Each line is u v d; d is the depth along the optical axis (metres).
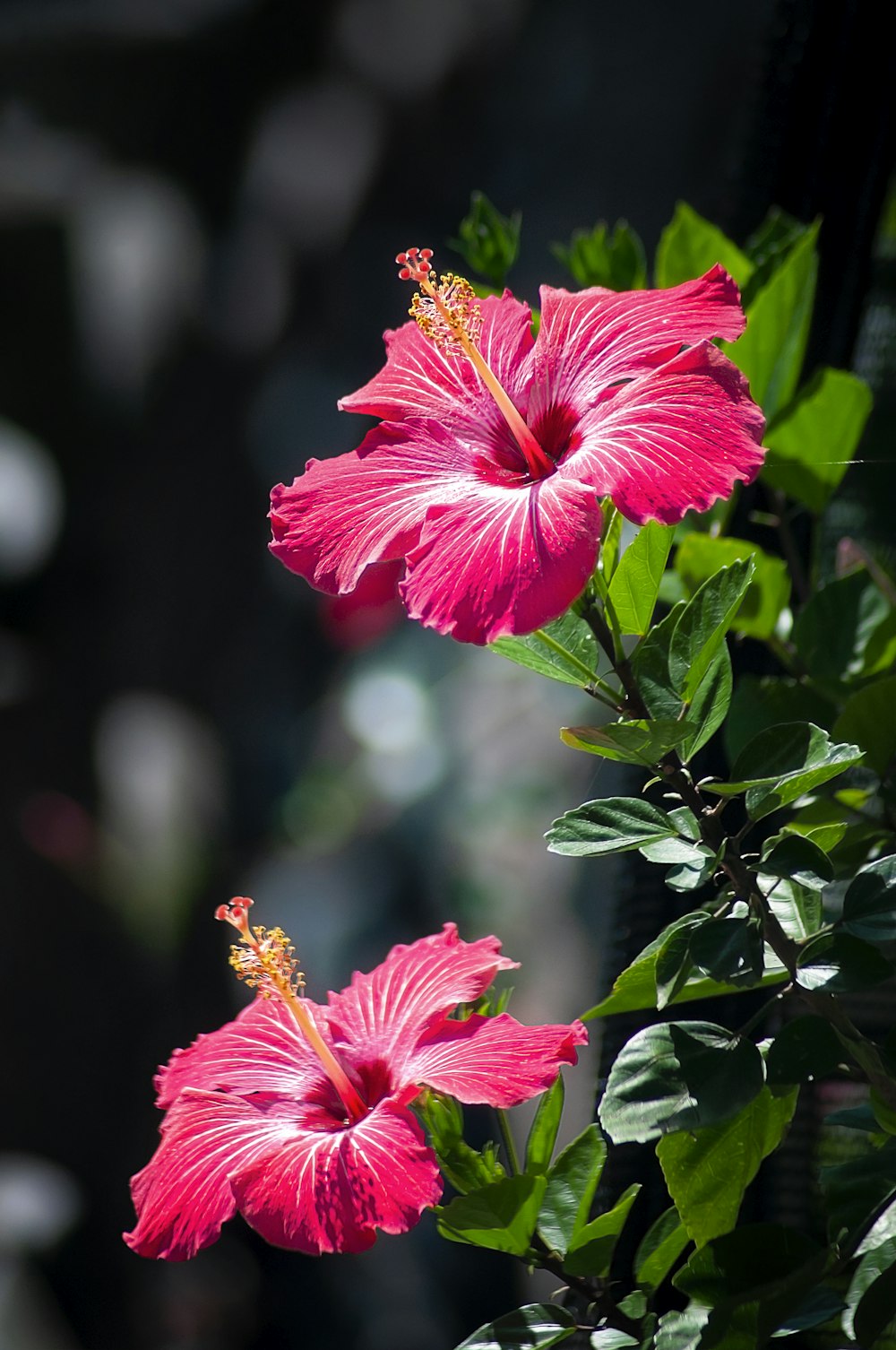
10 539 5.38
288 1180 1.58
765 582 1.72
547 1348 1.58
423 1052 1.61
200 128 6.11
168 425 5.88
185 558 5.92
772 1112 1.59
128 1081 5.53
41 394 5.57
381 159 6.73
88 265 5.64
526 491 1.57
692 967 1.55
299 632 6.62
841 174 1.78
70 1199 5.27
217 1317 5.10
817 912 1.60
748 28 9.16
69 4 5.92
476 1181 1.61
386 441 1.61
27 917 5.42
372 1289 5.15
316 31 6.13
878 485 1.82
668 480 1.55
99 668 5.68
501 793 6.41
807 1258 1.58
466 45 6.59
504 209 9.48
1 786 5.46
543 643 1.59
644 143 9.56
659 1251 1.61
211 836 5.98
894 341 1.83
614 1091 1.55
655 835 1.56
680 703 1.57
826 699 1.68
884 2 1.77
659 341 1.58
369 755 6.59
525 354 1.62
